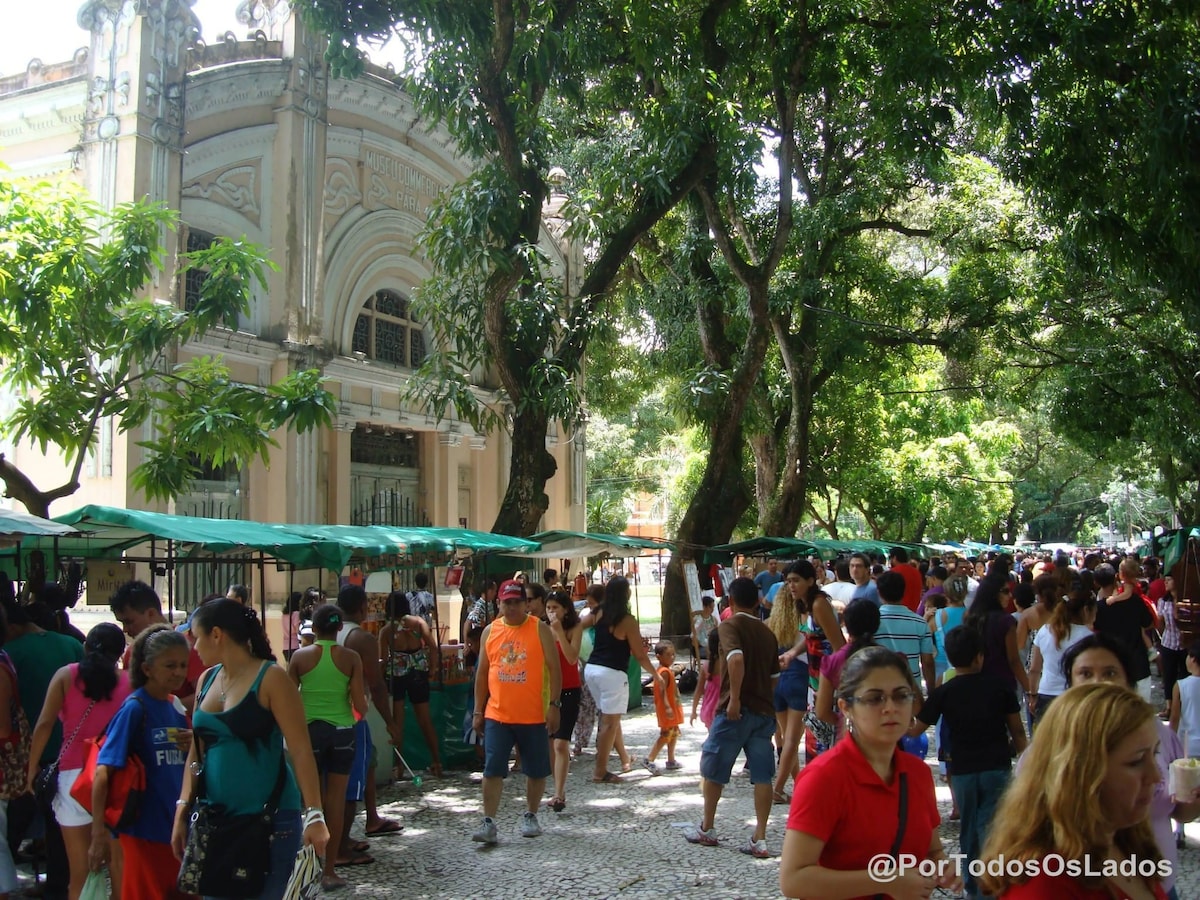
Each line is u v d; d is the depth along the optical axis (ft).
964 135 71.05
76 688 18.31
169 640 16.19
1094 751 8.61
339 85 59.88
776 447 79.71
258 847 14.25
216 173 52.95
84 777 16.96
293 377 37.91
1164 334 73.15
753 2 51.67
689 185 49.67
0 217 32.94
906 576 37.86
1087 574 32.50
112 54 48.14
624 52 48.88
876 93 49.85
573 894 21.02
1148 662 32.22
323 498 58.08
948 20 44.42
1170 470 115.55
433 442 68.80
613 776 31.68
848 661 11.29
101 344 35.47
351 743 22.35
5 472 33.53
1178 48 39.91
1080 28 38.52
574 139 67.56
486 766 24.95
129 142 47.34
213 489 52.19
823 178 69.62
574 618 29.48
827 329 71.82
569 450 80.18
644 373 90.22
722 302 68.95
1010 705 18.92
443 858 23.66
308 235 56.39
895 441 102.37
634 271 78.18
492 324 45.80
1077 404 79.36
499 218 42.86
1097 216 42.19
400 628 32.19
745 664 23.98
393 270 65.05
